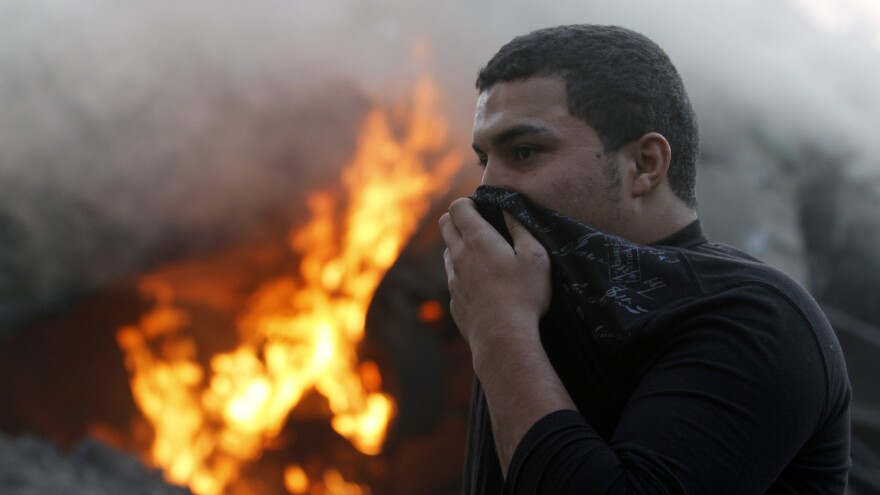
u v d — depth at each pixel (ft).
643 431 4.31
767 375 4.37
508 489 4.45
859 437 31.04
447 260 5.22
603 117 5.05
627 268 4.82
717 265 4.79
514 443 4.46
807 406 4.45
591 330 4.74
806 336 4.56
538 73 5.14
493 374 4.68
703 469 4.20
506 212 5.15
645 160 5.14
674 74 5.33
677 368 4.44
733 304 4.53
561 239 4.98
